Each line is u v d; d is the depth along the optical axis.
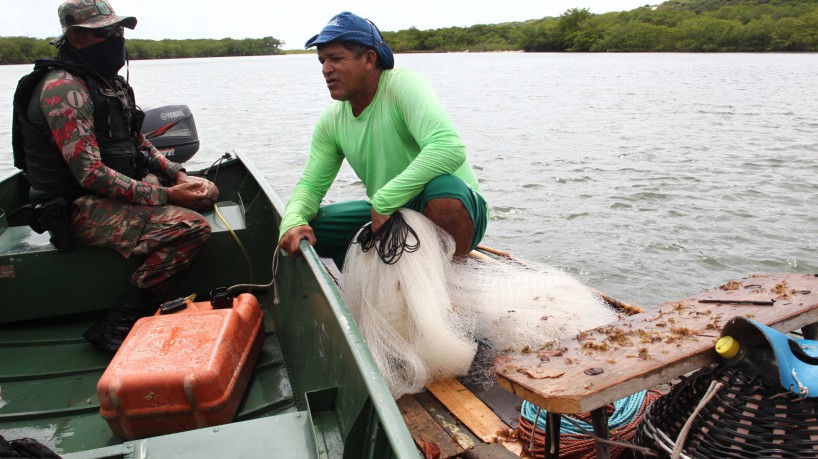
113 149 3.16
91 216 3.07
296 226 2.94
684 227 8.03
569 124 17.61
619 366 1.76
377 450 1.66
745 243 7.49
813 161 12.02
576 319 2.86
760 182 10.29
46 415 2.55
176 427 2.30
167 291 3.45
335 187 9.91
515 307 2.86
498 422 2.47
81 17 2.90
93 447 2.36
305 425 1.96
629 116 19.47
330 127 3.25
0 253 3.10
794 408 1.65
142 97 27.95
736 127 16.84
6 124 17.52
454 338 2.67
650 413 1.96
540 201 9.20
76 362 2.94
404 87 2.86
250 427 1.95
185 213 3.16
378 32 2.89
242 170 5.19
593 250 7.25
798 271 6.74
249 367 2.71
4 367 2.89
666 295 6.18
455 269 2.97
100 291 3.22
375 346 2.69
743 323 1.74
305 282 2.71
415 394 2.71
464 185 2.90
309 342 2.58
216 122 18.44
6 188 3.93
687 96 26.44
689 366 1.78
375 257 2.79
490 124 17.69
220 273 3.52
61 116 2.86
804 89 29.61
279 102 25.44
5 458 1.62
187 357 2.34
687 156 12.59
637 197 9.38
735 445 1.69
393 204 2.73
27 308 3.17
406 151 3.03
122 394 2.21
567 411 1.65
